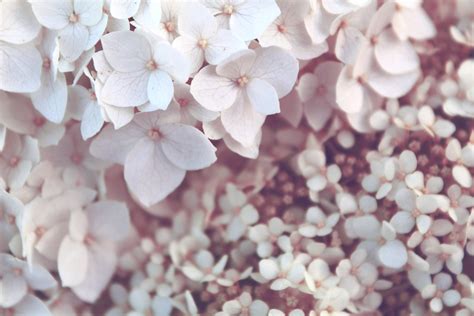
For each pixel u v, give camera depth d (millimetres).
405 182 314
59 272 325
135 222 347
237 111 312
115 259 340
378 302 319
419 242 311
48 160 328
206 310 330
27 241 317
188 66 299
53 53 306
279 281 312
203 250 333
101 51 306
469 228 310
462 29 340
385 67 328
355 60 322
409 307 322
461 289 314
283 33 316
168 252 339
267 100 309
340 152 340
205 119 310
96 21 305
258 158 339
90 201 333
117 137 318
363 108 331
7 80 313
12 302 325
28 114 324
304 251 323
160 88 303
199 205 344
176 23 308
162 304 330
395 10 325
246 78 311
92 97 311
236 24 307
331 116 335
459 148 315
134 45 306
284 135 338
